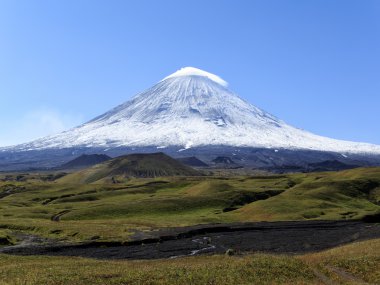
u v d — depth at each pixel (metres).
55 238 99.31
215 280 44.41
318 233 102.56
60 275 47.16
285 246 86.81
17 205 167.12
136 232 101.94
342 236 97.62
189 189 196.12
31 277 46.25
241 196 166.38
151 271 48.22
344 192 161.75
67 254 80.50
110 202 169.00
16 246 86.69
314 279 47.34
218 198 163.25
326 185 168.38
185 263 61.41
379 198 159.25
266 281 45.06
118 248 86.50
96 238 96.50
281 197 155.38
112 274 47.31
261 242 91.56
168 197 169.12
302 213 134.00
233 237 98.50
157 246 88.25
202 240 94.81
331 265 52.56
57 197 189.25
